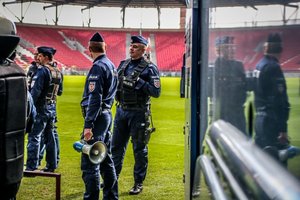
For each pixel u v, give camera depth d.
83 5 39.75
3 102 1.87
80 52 37.56
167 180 4.93
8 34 1.87
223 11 1.22
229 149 0.87
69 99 16.36
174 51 38.38
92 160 3.08
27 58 33.38
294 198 0.48
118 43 39.41
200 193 1.30
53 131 4.93
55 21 39.06
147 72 4.05
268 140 0.76
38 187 4.43
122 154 4.15
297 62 0.68
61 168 5.42
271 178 0.58
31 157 4.57
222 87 1.20
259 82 0.83
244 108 0.94
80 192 4.31
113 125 4.50
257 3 0.87
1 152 1.91
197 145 1.80
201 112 1.71
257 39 0.87
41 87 4.53
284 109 0.71
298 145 0.66
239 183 0.74
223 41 1.21
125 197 4.23
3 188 1.97
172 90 22.34
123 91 4.06
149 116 4.20
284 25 0.73
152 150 6.90
